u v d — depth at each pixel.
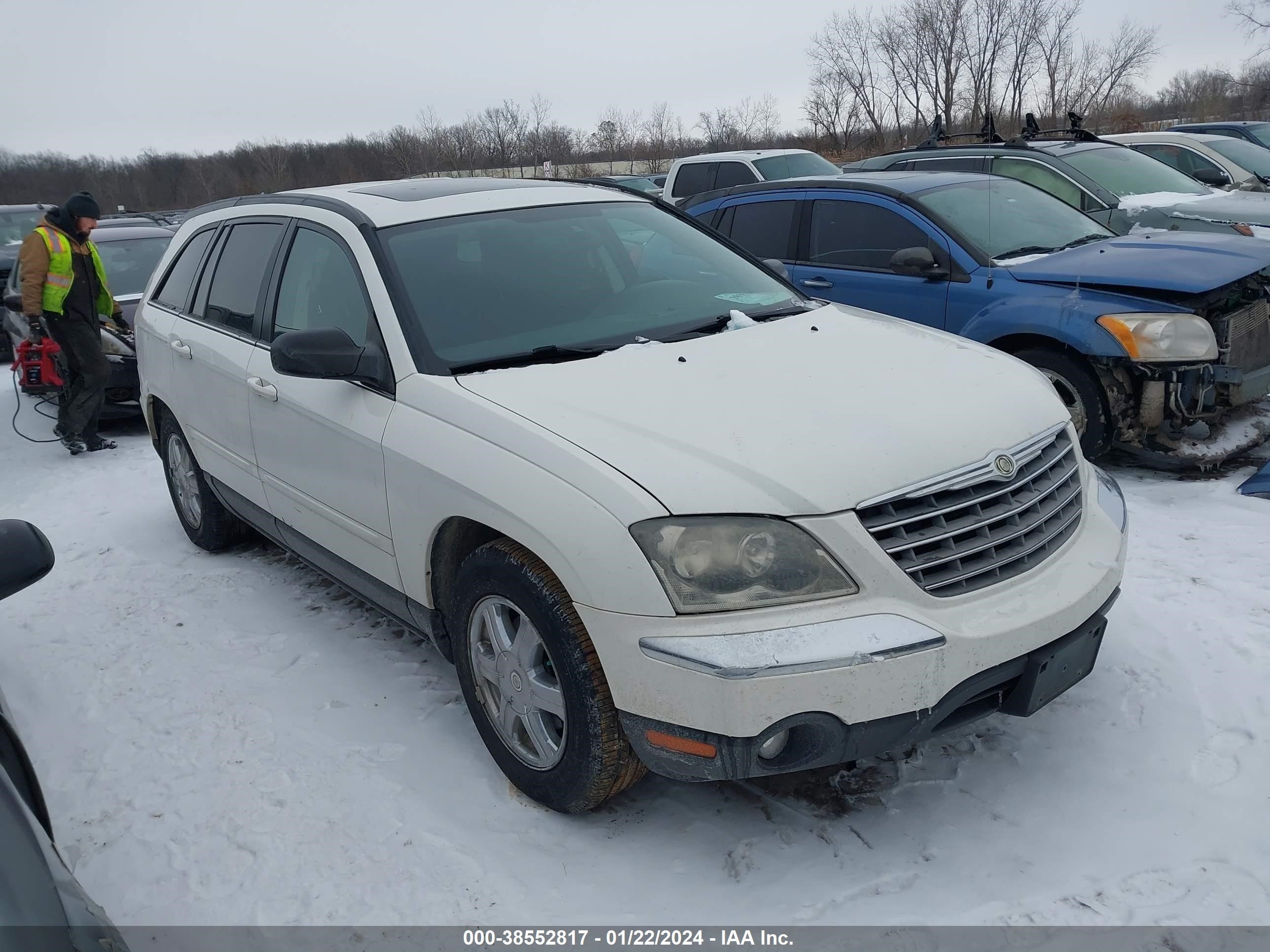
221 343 4.25
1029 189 6.61
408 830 2.88
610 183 4.74
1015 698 2.62
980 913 2.43
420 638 4.06
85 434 7.81
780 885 2.57
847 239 6.43
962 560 2.56
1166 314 4.86
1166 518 4.64
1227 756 2.92
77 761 3.38
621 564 2.42
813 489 2.43
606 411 2.74
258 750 3.34
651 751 2.51
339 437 3.36
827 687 2.32
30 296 7.21
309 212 3.94
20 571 2.23
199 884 2.74
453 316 3.30
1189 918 2.37
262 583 4.76
